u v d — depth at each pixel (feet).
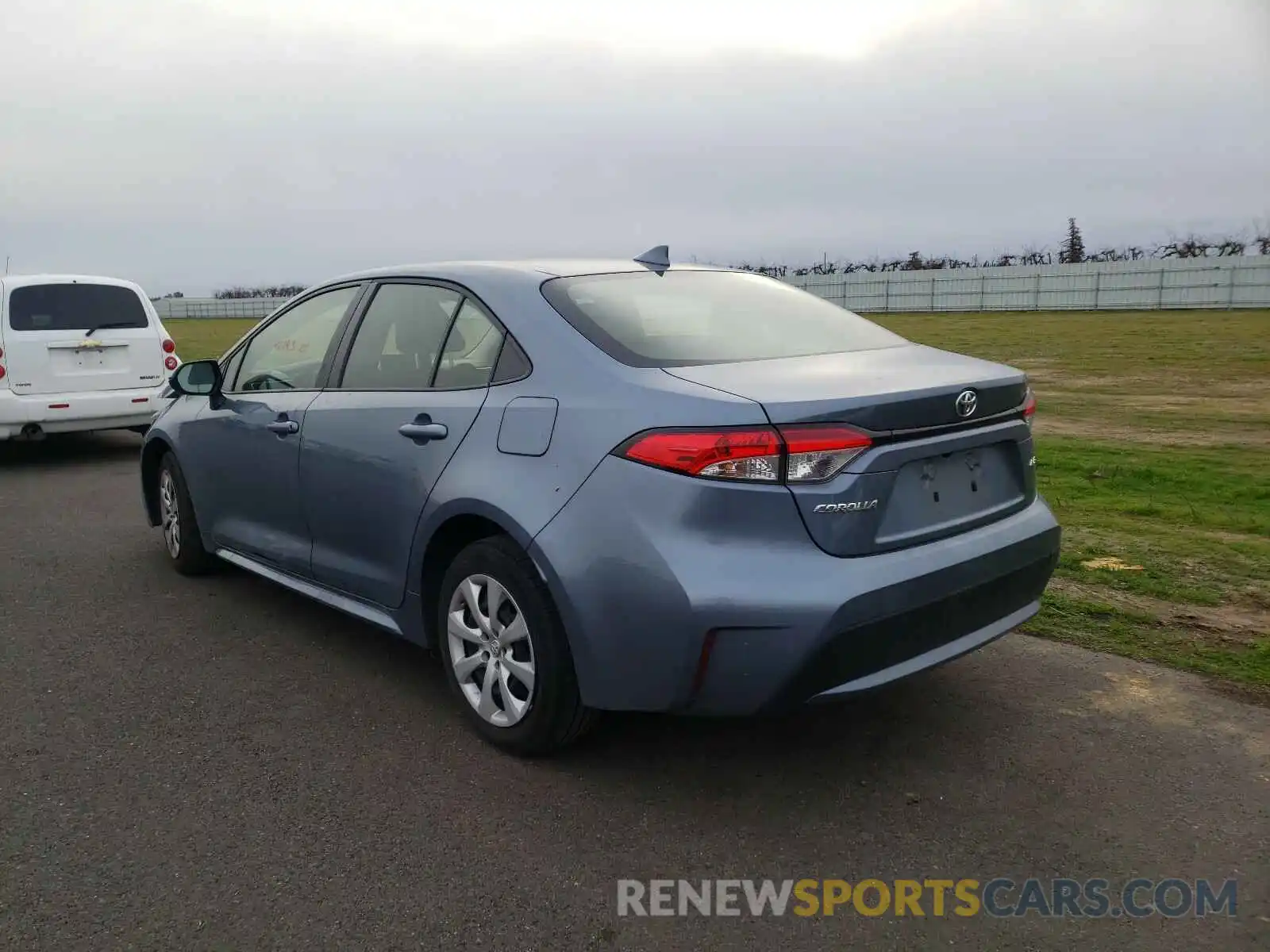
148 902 8.86
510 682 11.54
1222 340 84.38
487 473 11.20
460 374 12.25
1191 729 12.19
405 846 9.75
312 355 15.01
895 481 9.96
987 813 10.36
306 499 14.42
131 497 27.25
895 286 165.17
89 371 32.40
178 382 16.22
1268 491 25.99
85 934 8.43
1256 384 55.06
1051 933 8.48
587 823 10.19
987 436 11.05
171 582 18.76
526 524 10.59
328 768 11.37
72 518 24.56
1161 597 17.03
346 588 14.06
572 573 10.20
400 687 13.75
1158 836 9.90
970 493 10.99
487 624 11.56
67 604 17.44
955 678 13.83
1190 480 27.71
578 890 9.07
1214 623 15.75
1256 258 130.11
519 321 11.80
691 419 9.65
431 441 12.09
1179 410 44.80
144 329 33.55
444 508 11.64
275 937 8.40
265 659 14.79
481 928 8.53
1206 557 19.39
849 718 12.64
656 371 10.48
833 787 10.93
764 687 9.54
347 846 9.75
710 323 12.12
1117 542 20.63
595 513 10.09
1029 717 12.59
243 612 17.01
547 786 10.95
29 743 11.99
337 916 8.68
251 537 16.24
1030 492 12.02
